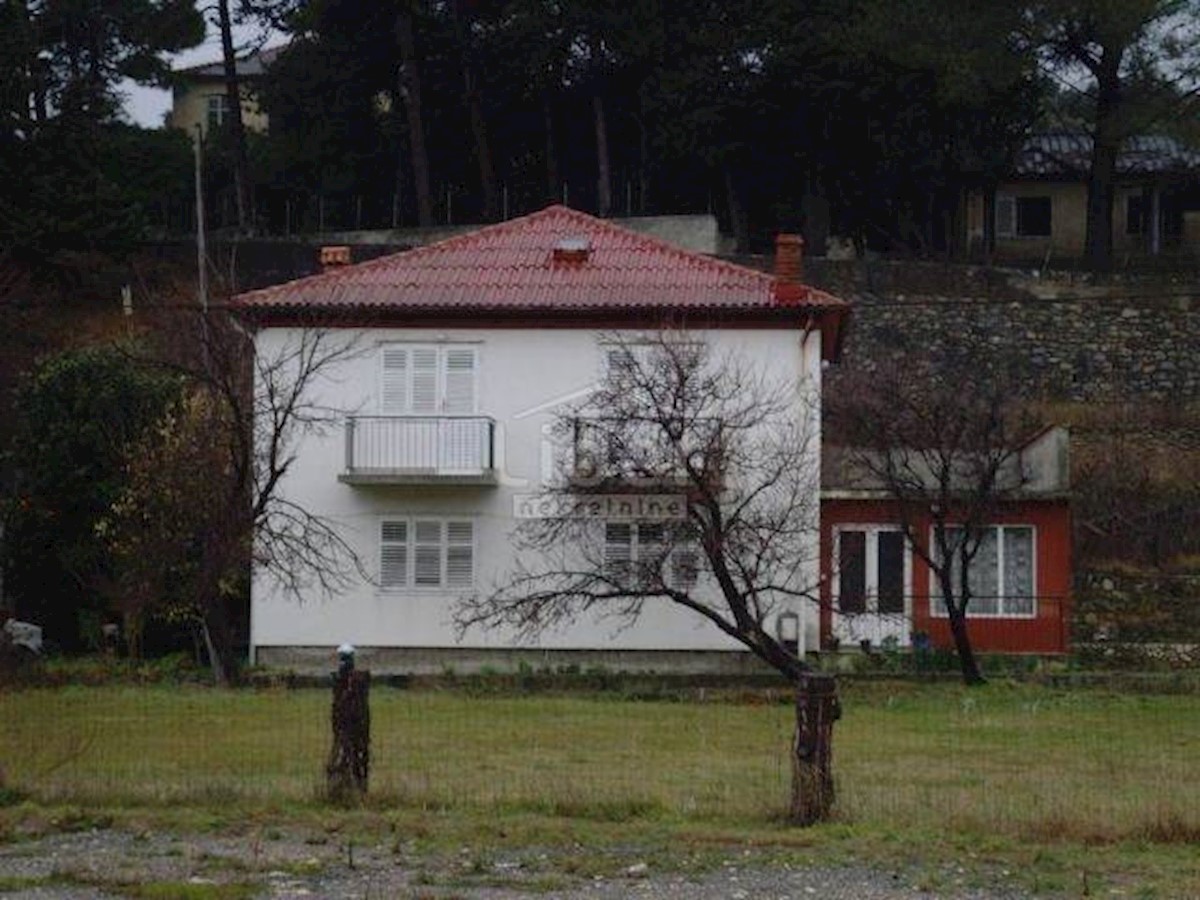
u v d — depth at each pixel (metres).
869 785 21.14
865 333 53.31
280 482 38.66
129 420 39.75
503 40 66.00
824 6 58.81
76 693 32.34
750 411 35.88
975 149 61.09
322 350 38.66
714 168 62.00
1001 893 14.42
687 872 14.93
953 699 33.28
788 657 33.81
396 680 36.34
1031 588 39.47
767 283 39.50
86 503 39.50
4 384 45.47
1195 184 68.25
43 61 53.41
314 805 17.61
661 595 34.72
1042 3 54.19
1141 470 47.25
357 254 57.19
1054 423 47.75
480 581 38.56
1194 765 24.31
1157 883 14.84
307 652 38.56
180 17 63.97
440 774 21.38
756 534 35.25
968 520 35.97
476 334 38.97
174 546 37.16
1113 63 56.72
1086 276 54.19
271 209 72.56
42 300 51.88
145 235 54.22
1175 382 52.50
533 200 71.50
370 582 38.66
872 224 63.88
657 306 38.41
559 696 34.12
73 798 17.94
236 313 38.97
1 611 37.03
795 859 15.41
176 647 39.91
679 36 60.69
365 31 68.25
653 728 28.55
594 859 15.31
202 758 23.00
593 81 65.12
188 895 13.87
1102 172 60.53
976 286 53.97
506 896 14.03
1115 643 39.91
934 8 55.22
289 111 70.56
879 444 39.97
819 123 59.75
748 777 21.67
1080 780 22.38
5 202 50.25
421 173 66.19
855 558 39.53
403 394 39.00
